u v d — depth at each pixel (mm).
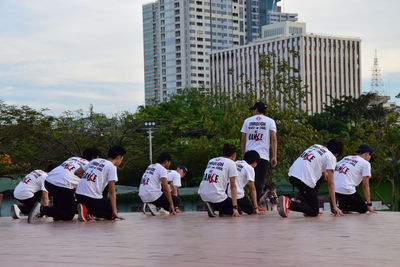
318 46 157625
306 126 29125
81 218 10938
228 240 6004
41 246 5883
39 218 13195
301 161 10625
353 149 35281
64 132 41469
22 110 40156
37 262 4477
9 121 39000
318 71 157625
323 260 4250
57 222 11023
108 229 8445
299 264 4043
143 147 47438
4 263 4469
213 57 172250
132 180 60188
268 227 7906
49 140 40938
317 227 7730
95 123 43531
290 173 10703
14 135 39188
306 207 10391
